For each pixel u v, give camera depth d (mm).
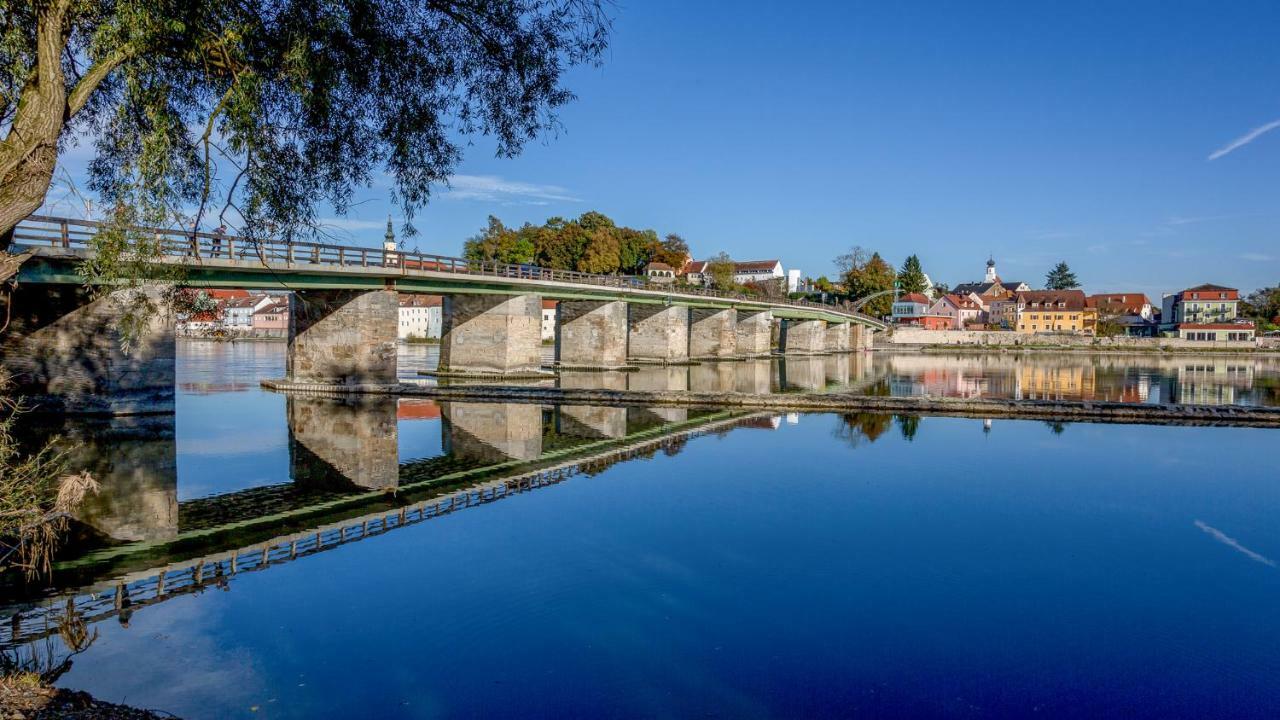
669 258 133500
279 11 9680
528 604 11688
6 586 12438
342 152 11750
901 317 167125
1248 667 9922
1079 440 29141
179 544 14930
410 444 27844
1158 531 16516
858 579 13055
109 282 10914
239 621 10969
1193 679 9594
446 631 10641
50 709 7926
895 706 8750
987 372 78125
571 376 63562
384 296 45844
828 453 25578
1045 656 10180
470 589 12336
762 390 53750
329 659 9719
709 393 41812
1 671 9148
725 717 8391
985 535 15945
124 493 19641
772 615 11406
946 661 9969
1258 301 157750
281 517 17203
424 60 11289
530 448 27078
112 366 32438
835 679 9391
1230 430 32375
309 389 45281
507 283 54906
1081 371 81625
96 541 15141
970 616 11531
